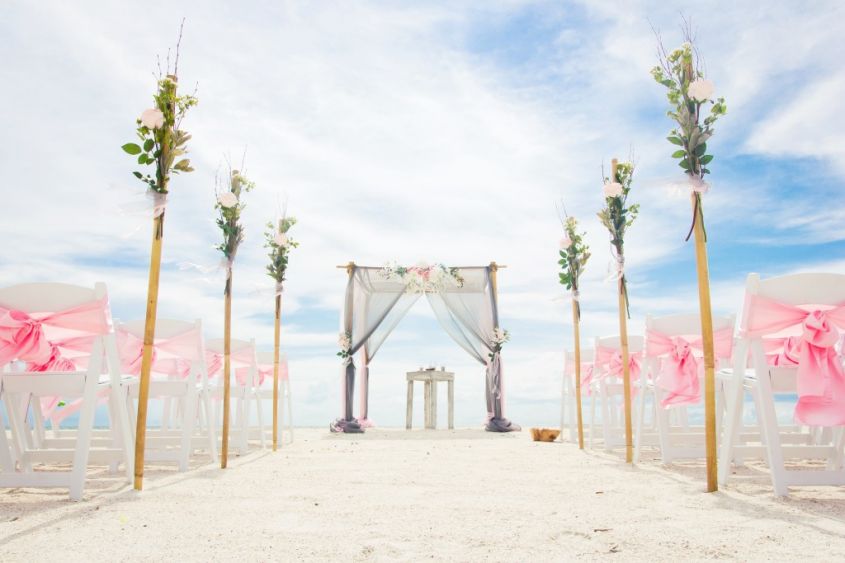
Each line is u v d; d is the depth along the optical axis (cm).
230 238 506
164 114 393
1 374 343
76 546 231
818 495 328
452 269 1018
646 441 549
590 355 741
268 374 737
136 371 479
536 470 445
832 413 321
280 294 639
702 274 361
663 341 459
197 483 387
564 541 235
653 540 234
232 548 227
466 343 1009
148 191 387
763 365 333
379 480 396
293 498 329
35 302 344
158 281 387
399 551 221
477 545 230
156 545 232
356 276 1017
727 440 362
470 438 791
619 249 534
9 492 353
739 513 281
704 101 371
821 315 324
